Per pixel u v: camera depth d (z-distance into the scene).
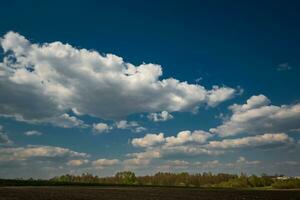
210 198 98.44
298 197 108.31
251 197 106.81
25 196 80.12
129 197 89.56
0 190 106.06
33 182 189.75
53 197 79.06
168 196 100.19
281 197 107.69
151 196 97.25
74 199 75.56
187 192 130.25
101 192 108.62
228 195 115.19
